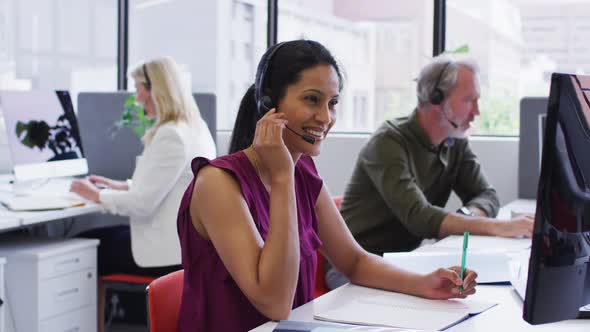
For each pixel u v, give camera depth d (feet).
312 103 4.76
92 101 13.15
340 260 5.59
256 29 14.14
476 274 4.98
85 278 10.05
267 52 4.94
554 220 3.64
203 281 4.73
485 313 4.64
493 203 8.91
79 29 14.38
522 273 5.56
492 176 12.00
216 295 4.70
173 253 9.99
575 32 12.10
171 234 9.96
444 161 8.55
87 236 11.09
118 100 13.00
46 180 12.09
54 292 9.53
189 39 14.87
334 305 4.76
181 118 10.05
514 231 7.36
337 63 4.90
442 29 12.71
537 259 3.65
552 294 3.71
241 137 5.26
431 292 4.96
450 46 12.73
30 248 9.54
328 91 4.77
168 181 9.72
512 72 12.35
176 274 5.00
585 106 3.69
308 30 14.60
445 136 8.26
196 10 14.74
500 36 12.41
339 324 4.23
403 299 4.94
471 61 8.17
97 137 13.16
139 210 9.80
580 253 3.76
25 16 13.47
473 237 7.39
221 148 14.05
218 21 14.58
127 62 15.01
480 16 12.48
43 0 13.76
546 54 12.24
